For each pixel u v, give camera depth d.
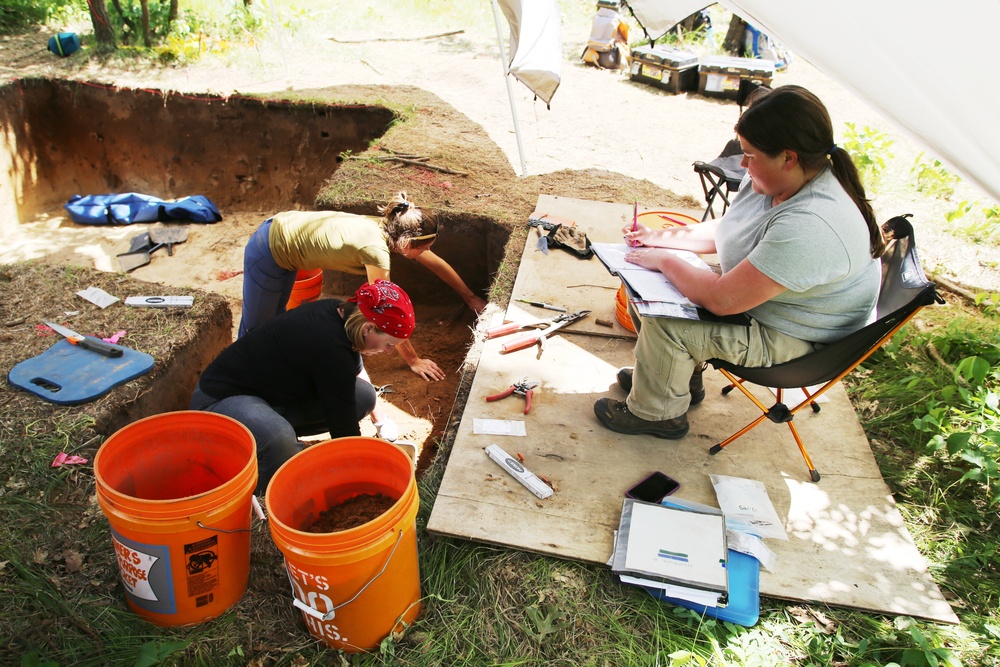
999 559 2.68
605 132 6.47
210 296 4.07
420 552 2.63
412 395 4.39
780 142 2.26
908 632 2.37
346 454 2.41
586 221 4.84
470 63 7.94
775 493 2.85
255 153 6.94
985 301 4.20
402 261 5.31
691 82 7.58
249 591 2.50
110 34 7.69
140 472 2.45
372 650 2.34
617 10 7.83
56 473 2.84
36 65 7.19
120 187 7.29
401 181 5.39
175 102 6.85
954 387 3.29
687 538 2.56
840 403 3.37
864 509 2.80
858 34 2.88
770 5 3.16
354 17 9.19
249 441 2.35
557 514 2.71
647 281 2.77
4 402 3.14
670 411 2.98
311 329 2.82
